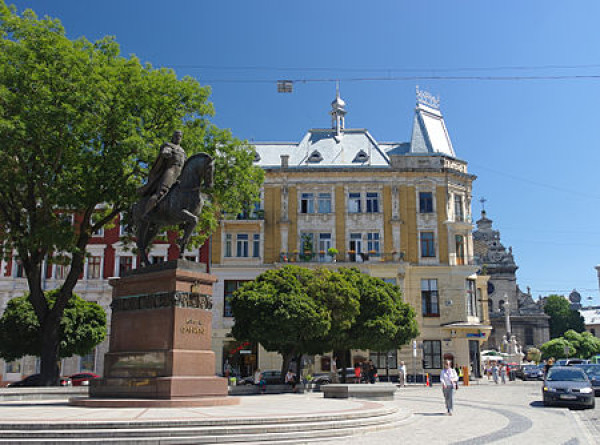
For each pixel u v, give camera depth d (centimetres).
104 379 1362
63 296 2384
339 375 3766
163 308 1351
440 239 4625
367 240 4625
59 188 2170
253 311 3009
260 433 1066
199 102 2498
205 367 1352
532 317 8669
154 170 1513
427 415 1720
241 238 4628
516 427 1437
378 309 3422
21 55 2077
